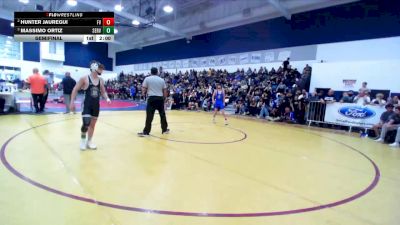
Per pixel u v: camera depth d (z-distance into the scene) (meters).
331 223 2.33
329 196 2.95
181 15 18.42
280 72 12.62
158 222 2.20
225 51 16.28
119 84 23.03
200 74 17.17
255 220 2.31
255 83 13.32
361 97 8.45
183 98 14.88
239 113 12.59
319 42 11.95
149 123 5.97
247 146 5.38
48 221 2.13
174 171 3.54
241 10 14.62
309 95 10.16
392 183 3.51
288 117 10.32
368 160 4.75
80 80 4.28
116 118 8.95
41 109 9.45
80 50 25.81
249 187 3.10
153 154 4.37
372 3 10.27
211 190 2.95
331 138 7.04
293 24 12.84
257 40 14.45
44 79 9.16
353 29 10.85
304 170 3.92
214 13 16.20
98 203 2.49
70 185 2.89
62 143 4.82
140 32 23.19
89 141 4.54
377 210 2.64
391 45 9.87
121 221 2.18
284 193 2.97
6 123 6.71
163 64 21.61
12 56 21.12
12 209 2.30
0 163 3.53
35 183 2.90
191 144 5.29
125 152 4.41
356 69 9.76
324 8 11.68
